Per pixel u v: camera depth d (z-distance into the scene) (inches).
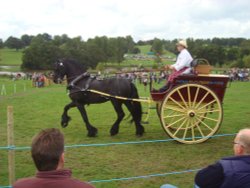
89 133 485.4
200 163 366.9
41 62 3983.8
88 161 372.2
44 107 829.2
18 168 350.9
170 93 434.6
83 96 482.3
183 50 455.5
